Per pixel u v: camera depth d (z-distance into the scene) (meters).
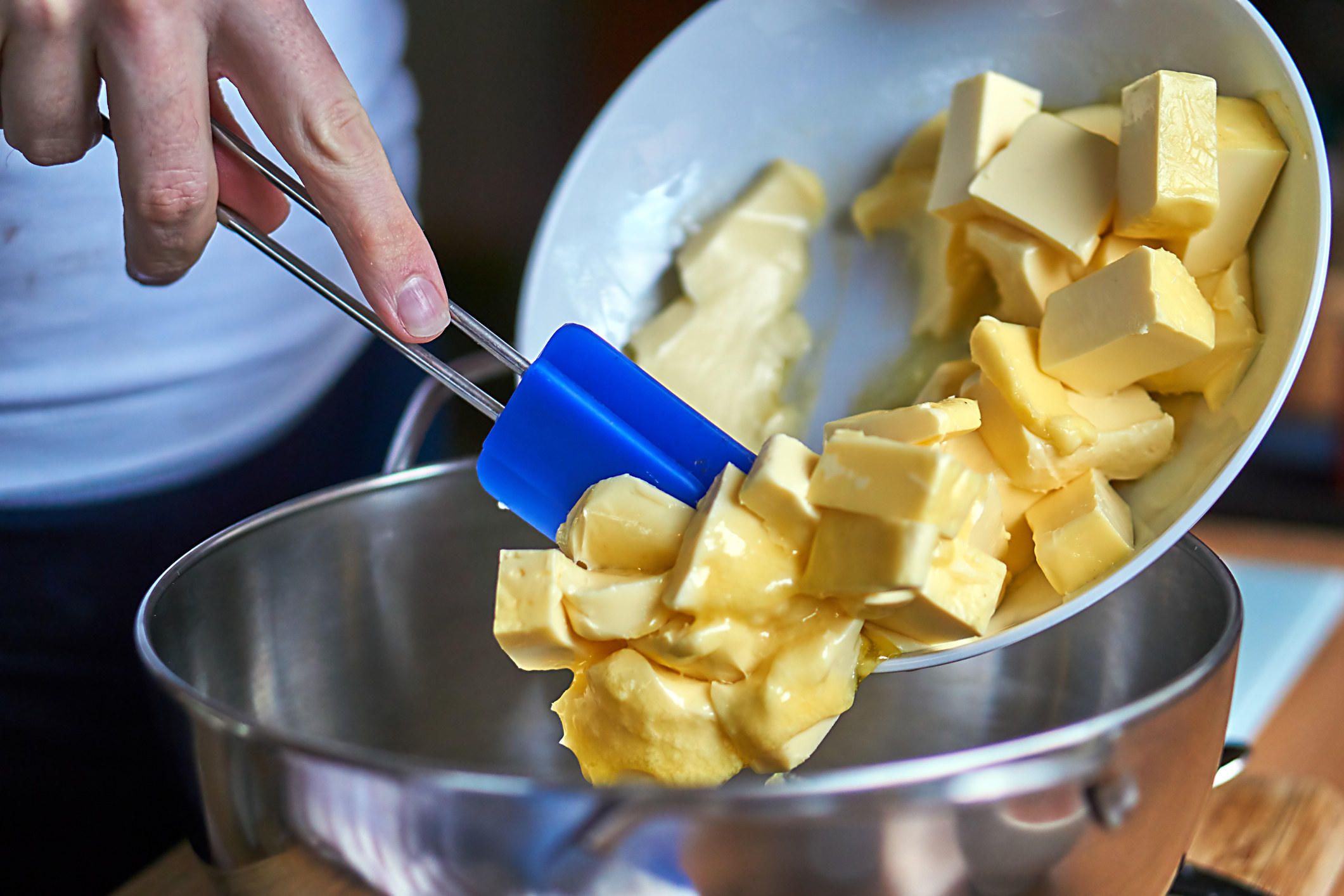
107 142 0.75
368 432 1.02
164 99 0.47
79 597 0.87
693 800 0.32
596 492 0.48
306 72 0.49
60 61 0.48
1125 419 0.54
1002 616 0.54
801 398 0.70
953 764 0.32
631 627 0.45
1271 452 1.37
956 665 0.63
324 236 0.92
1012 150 0.58
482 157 1.06
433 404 0.71
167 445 0.87
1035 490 0.54
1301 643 0.92
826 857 0.33
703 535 0.44
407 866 0.35
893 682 0.64
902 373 0.67
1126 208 0.54
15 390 0.78
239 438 0.91
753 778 0.56
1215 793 0.69
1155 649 0.54
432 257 0.52
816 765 0.65
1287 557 1.13
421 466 0.64
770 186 0.70
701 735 0.45
